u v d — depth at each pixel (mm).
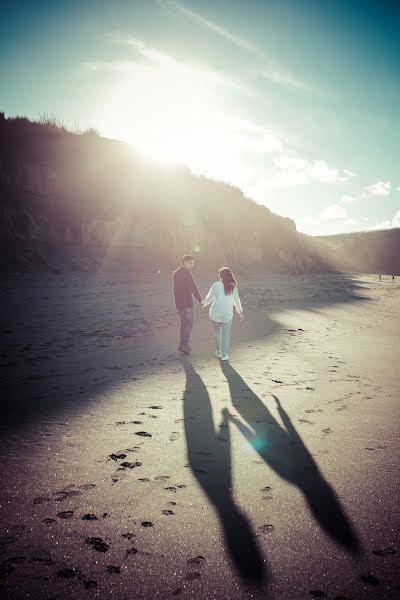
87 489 2361
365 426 3516
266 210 49188
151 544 1871
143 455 2863
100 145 31594
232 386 4809
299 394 4508
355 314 13945
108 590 1585
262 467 2715
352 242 102312
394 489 2418
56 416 3605
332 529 2012
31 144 27562
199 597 1564
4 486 2361
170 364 5895
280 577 1675
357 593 1592
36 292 14430
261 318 11562
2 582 1599
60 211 25500
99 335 7867
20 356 5891
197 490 2389
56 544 1847
